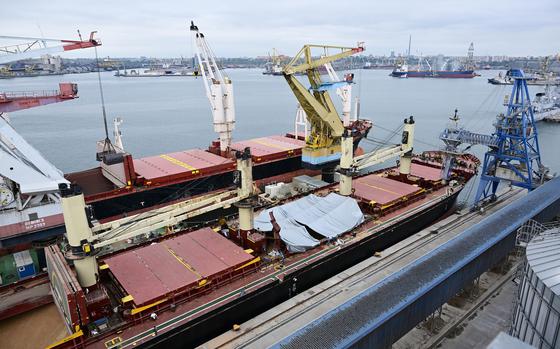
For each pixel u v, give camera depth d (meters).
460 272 24.38
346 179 38.50
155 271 26.02
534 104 120.69
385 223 36.28
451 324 25.34
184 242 30.11
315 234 34.34
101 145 48.03
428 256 25.17
